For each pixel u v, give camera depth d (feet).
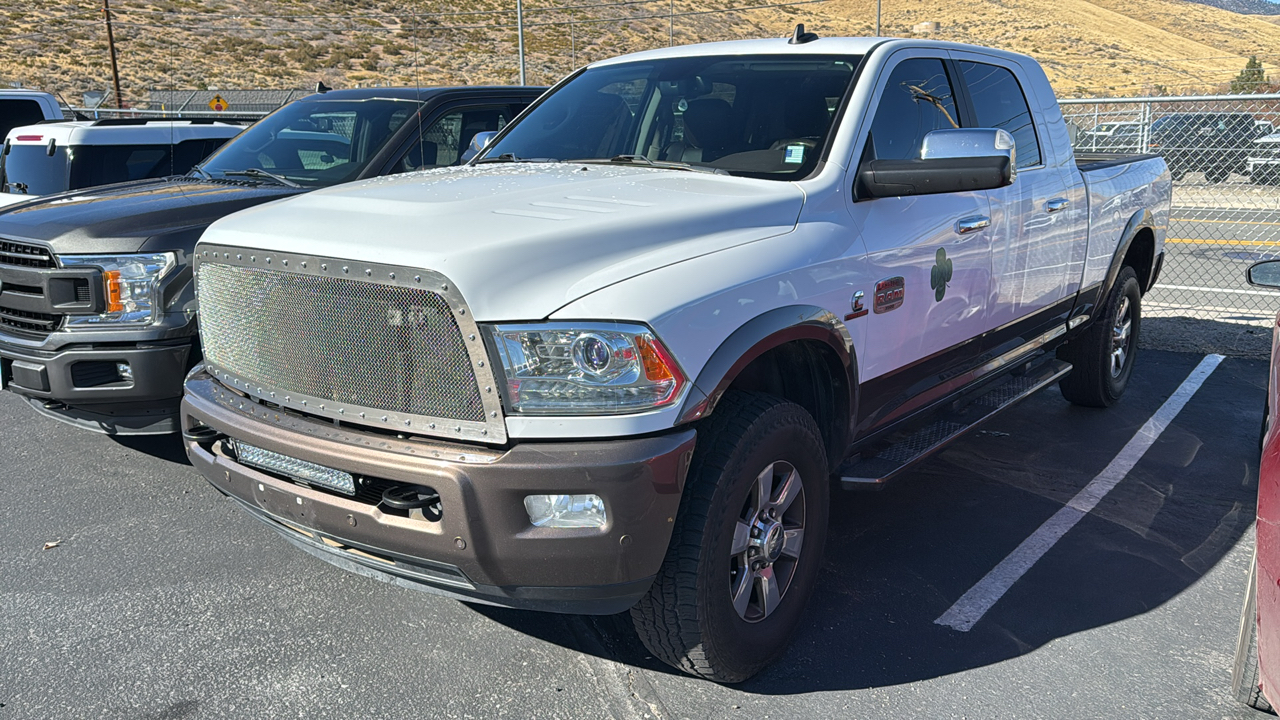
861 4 408.26
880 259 11.46
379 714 9.67
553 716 9.65
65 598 12.00
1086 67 329.93
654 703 9.88
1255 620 9.16
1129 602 12.03
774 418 9.66
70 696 9.95
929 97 13.46
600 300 8.46
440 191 10.69
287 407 9.64
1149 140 47.26
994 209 13.87
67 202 16.08
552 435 8.32
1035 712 9.73
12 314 14.90
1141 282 20.93
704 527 9.02
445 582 8.91
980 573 12.79
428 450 8.56
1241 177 50.11
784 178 11.48
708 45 14.44
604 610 8.97
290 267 9.22
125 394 14.20
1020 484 15.97
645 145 13.15
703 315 8.93
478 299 8.26
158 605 11.84
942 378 13.66
